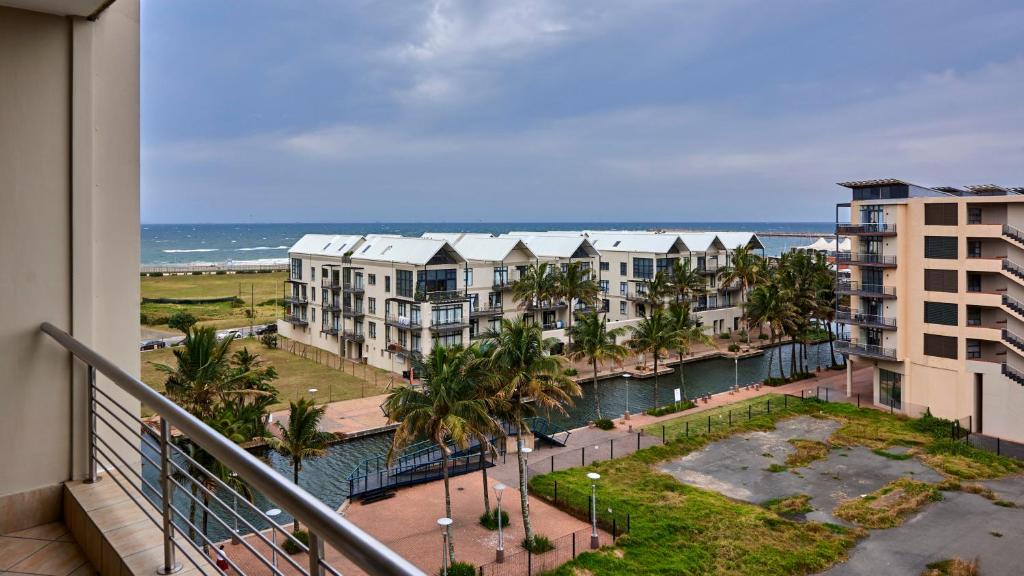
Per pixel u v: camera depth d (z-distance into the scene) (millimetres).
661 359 54781
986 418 36000
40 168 5207
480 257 53625
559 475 28594
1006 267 34969
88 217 5414
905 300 39781
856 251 42969
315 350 56531
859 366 54625
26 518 5168
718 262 68625
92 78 5418
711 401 42844
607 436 35031
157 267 119688
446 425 20938
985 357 36906
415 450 32156
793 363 50375
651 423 37688
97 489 5203
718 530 22953
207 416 20719
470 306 50125
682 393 45625
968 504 26281
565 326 56656
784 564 20516
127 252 5695
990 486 28359
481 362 23344
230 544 20094
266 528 21391
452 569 19562
